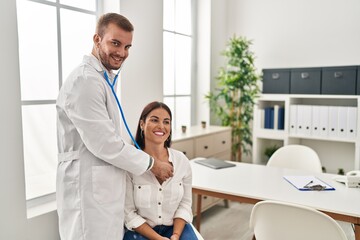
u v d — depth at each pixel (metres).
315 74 3.82
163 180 1.79
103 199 1.61
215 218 3.53
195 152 3.44
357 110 3.59
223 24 4.71
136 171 1.65
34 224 2.20
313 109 3.84
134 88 3.04
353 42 3.90
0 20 1.93
